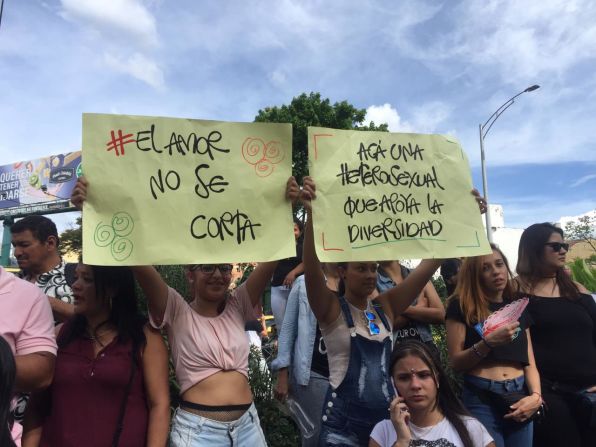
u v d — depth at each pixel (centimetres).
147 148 227
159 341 233
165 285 241
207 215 230
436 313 359
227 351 238
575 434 293
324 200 245
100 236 213
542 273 325
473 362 282
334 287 355
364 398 244
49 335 213
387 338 259
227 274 243
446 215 267
